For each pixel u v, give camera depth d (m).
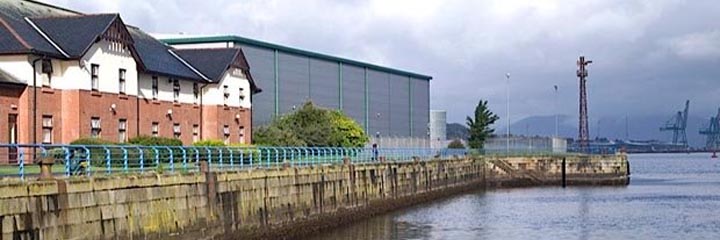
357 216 59.34
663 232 53.03
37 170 32.69
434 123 131.75
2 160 42.62
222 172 39.00
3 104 47.06
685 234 52.06
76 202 28.00
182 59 69.56
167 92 62.81
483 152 111.38
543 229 54.22
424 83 123.56
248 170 41.97
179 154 41.06
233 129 71.25
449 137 156.12
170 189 34.16
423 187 79.75
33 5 58.62
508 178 108.88
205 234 36.88
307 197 49.97
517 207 71.31
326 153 59.91
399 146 108.44
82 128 51.56
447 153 98.06
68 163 28.97
